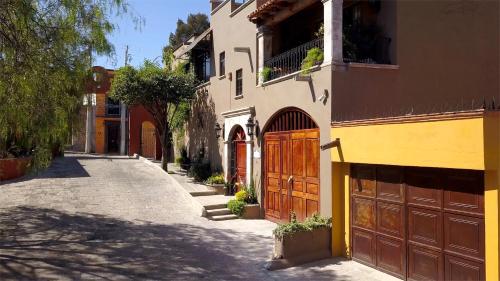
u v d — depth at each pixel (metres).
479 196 6.69
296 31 14.38
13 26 9.33
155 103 21.72
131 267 9.11
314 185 11.23
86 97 11.33
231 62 17.19
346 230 9.72
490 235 6.42
